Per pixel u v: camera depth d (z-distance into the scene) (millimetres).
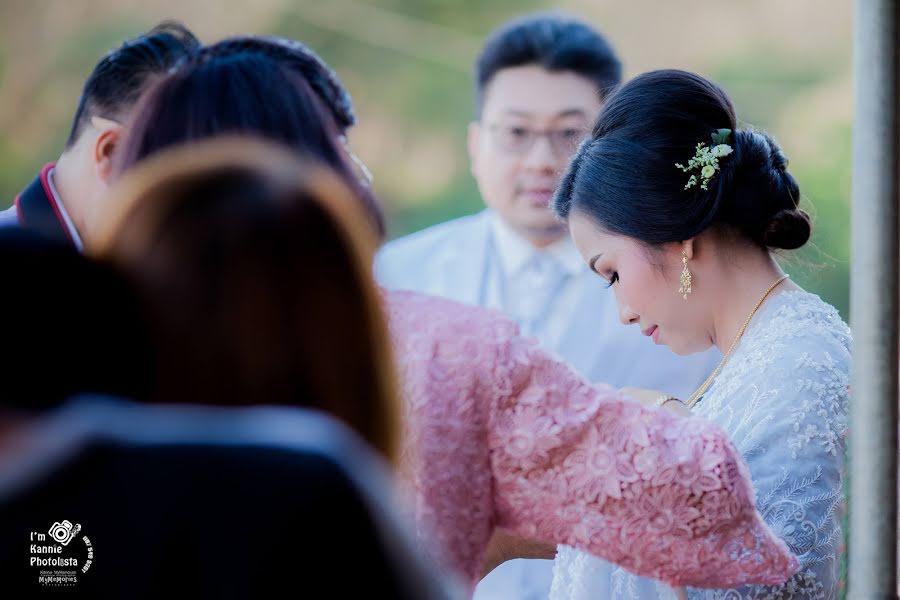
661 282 3062
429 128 15977
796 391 2857
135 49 3053
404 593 1550
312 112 2275
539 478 2244
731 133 3016
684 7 15695
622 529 2236
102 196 3025
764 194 3004
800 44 15188
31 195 3080
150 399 1627
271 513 1506
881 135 2215
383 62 16141
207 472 1526
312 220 1684
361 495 1566
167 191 1692
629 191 3010
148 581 1479
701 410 3076
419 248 5027
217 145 1771
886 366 2217
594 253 3145
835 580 2781
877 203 2215
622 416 2270
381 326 1729
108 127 3029
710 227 3031
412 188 15852
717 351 4605
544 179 4672
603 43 4785
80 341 1586
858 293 2236
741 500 2270
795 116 14766
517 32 4754
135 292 1640
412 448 2178
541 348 2318
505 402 2244
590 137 3199
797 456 2793
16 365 1547
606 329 4695
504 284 4871
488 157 4801
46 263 1590
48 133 16172
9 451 1536
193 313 1628
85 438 1534
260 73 2279
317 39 16203
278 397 1642
